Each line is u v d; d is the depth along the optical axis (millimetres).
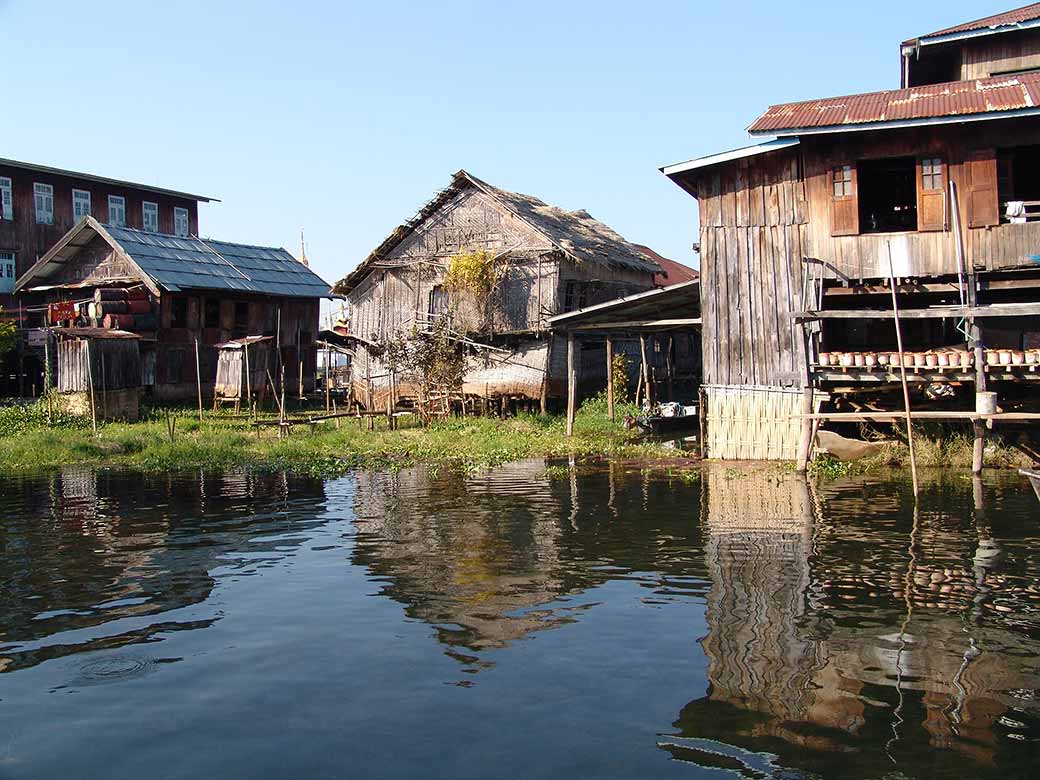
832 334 19469
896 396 18500
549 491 15008
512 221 29172
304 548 10773
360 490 15445
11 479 17422
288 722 5676
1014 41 20281
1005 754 5168
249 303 35750
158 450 21062
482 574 9352
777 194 18062
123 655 6980
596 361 31500
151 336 32156
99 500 14641
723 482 15609
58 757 5242
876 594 8344
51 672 6625
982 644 6973
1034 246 16078
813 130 16594
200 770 5055
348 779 4930
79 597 8672
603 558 9969
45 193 39719
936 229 16656
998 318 18578
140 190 43562
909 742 5328
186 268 33969
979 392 15055
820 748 5262
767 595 8375
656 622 7613
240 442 22953
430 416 28016
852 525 11484
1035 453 16781
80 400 27438
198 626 7695
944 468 16438
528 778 4918
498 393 29109
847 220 17203
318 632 7480
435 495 14742
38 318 37094
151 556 10422
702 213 18828
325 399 36688
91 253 34844
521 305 28797
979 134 16344
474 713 5773
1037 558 9539
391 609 8117
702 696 6020
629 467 18203
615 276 31703
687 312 22359
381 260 31688
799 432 17891
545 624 7605
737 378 18562
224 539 11359
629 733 5465
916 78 23266
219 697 6098
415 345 28922
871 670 6457
